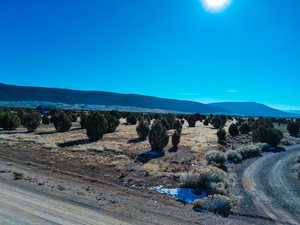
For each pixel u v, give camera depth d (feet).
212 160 63.67
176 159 65.77
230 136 128.16
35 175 40.68
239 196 37.78
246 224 26.78
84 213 24.35
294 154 84.07
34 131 122.11
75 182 39.14
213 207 30.71
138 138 107.04
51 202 26.73
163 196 35.65
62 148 75.15
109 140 99.19
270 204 34.73
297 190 42.32
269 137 100.78
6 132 112.57
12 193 28.68
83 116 141.49
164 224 23.75
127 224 22.65
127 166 55.31
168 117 187.62
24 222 20.77
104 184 40.14
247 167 61.52
